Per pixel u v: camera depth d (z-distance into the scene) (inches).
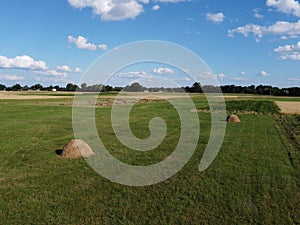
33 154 732.0
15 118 1455.5
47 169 611.5
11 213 414.6
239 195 479.5
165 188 513.0
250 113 1765.5
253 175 577.9
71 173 587.2
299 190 502.0
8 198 465.1
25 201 454.6
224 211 423.8
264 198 468.4
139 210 427.2
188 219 400.8
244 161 677.3
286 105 2321.6
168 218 403.5
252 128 1171.9
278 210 427.5
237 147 820.6
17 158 693.9
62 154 714.8
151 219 400.8
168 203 450.3
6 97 3405.5
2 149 782.5
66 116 1552.7
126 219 400.5
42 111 1800.0
